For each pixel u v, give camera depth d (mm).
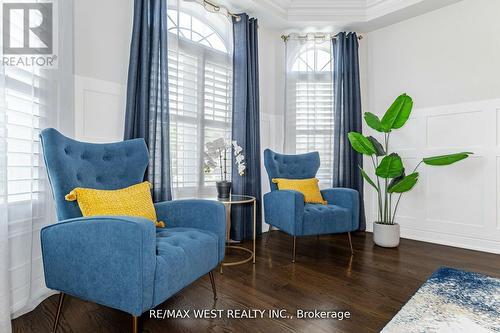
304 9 3266
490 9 2691
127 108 2094
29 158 1568
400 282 1921
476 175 2752
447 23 2938
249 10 3047
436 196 2986
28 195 1556
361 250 2678
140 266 1108
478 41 2754
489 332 1287
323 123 3455
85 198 1392
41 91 1677
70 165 1466
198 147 2752
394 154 2533
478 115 2746
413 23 3168
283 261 2361
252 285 1877
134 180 1792
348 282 1924
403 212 3211
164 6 2303
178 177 2592
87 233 1191
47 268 1290
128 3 2240
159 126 2266
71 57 1876
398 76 3277
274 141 3537
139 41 2156
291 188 2730
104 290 1165
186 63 2668
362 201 3340
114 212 1436
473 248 2742
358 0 3184
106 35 2109
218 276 2033
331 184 3438
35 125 1636
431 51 3043
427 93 3064
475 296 1671
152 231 1156
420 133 3098
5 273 1220
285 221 2455
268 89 3498
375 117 2822
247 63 2998
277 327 1392
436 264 2285
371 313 1516
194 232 1588
